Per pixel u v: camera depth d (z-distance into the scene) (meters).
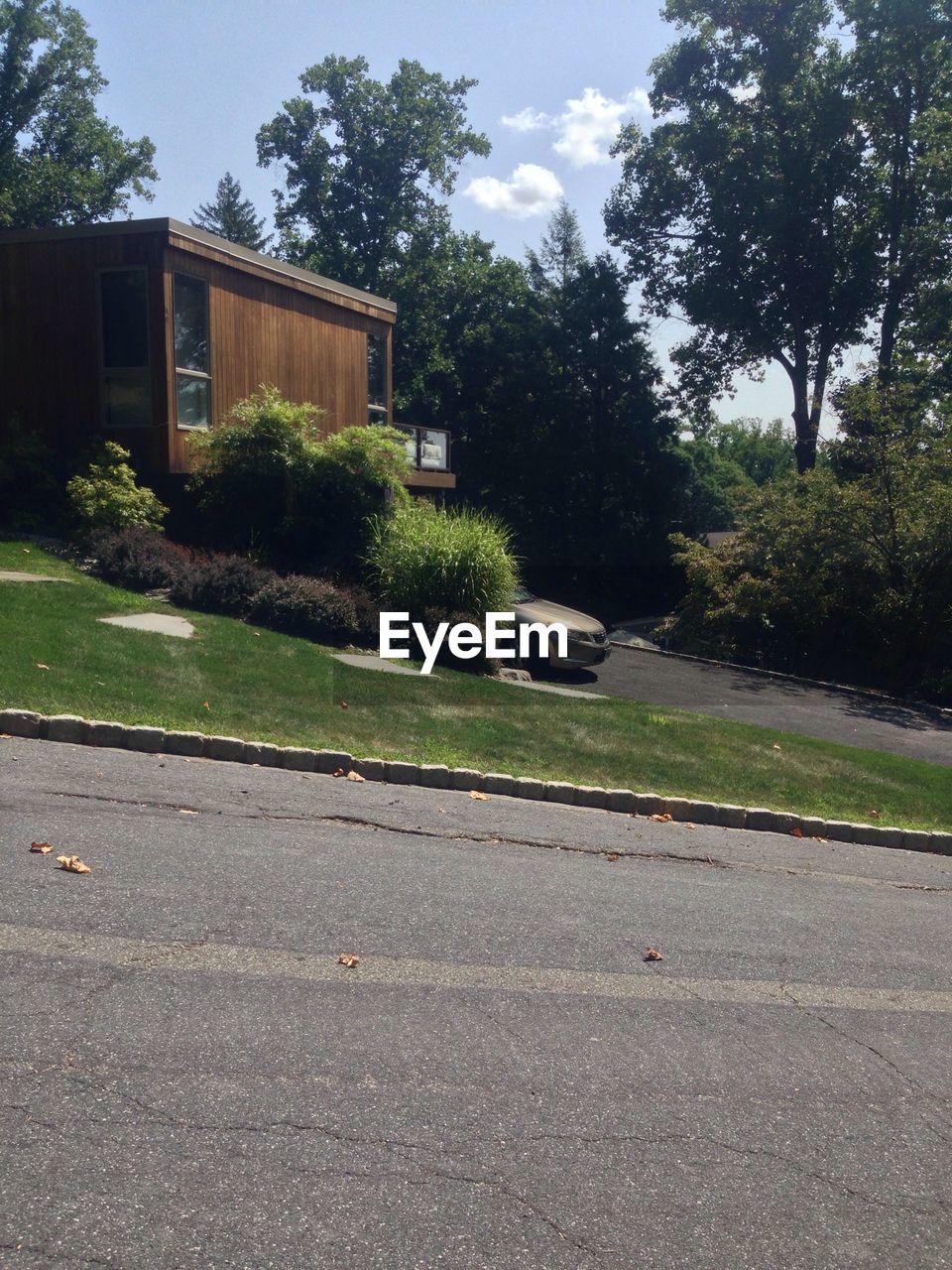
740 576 23.02
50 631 10.35
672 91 33.47
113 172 38.16
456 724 10.58
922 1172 3.77
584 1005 4.77
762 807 9.86
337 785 8.23
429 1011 4.48
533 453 36.31
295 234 41.00
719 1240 3.22
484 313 40.34
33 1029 3.88
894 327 32.88
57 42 36.75
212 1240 2.92
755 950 5.88
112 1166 3.17
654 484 36.06
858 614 21.81
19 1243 2.80
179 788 7.28
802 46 31.75
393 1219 3.11
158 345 16.02
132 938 4.75
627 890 6.69
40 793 6.66
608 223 35.53
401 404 38.44
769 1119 4.00
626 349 36.03
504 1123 3.70
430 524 15.74
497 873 6.58
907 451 20.56
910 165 31.80
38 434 16.30
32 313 16.69
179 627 11.95
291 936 5.03
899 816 10.49
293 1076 3.80
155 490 16.83
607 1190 3.40
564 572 35.09
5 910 4.85
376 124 38.72
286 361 19.00
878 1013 5.21
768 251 32.62
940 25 29.19
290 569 15.98
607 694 15.79
